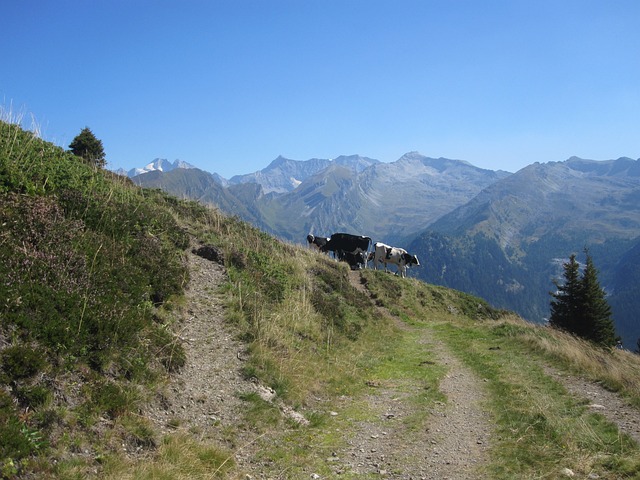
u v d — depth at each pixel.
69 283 8.43
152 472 6.14
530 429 9.38
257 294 14.24
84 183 13.69
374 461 8.07
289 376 11.00
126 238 11.77
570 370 14.41
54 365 6.92
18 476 5.17
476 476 7.53
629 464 7.49
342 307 19.55
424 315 29.09
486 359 16.52
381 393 12.19
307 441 8.64
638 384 12.45
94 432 6.47
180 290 11.88
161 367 8.84
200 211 20.69
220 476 6.73
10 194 9.88
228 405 8.94
